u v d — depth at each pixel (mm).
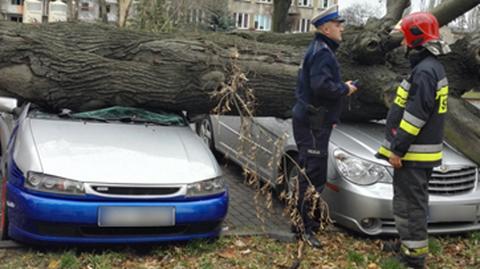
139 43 5484
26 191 3914
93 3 39469
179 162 4395
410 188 4102
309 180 4211
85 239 3980
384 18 5652
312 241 4598
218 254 4348
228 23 25891
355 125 5922
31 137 4375
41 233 3910
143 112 5363
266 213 5633
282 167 5367
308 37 6336
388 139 4199
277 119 5949
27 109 5117
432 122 4016
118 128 4859
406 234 4172
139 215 4004
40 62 4984
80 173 3957
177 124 5348
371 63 5656
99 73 5086
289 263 4246
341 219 4867
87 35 5469
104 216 3924
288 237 4695
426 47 3920
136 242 4117
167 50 5312
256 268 4145
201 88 5277
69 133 4555
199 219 4215
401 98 4098
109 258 4090
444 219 4828
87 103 5164
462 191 4961
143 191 4047
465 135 5121
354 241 4848
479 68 5707
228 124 7293
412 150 4039
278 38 6535
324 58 4160
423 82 3857
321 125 4336
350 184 4766
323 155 4375
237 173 7473
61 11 15469
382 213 4680
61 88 5023
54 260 3977
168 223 4090
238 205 5910
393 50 5820
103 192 3947
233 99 4422
